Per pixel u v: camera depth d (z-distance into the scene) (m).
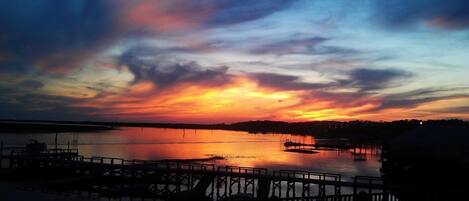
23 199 33.78
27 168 55.41
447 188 31.02
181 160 102.06
